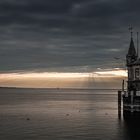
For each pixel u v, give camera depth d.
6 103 189.38
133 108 108.00
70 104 185.62
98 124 92.44
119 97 113.19
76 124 92.19
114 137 72.75
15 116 111.94
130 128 85.19
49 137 71.62
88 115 117.44
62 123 94.12
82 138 70.75
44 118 106.69
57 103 196.00
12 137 71.38
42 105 172.88
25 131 79.00
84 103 198.75
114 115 117.25
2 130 80.12
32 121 98.19
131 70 130.25
